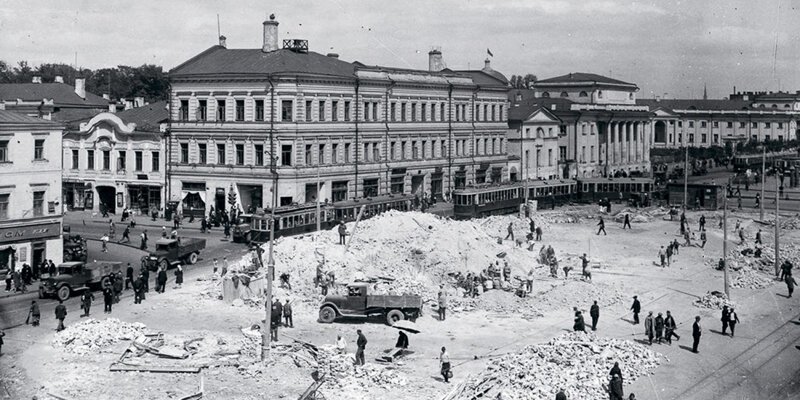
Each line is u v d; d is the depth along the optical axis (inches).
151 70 7815.0
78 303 2309.3
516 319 2187.5
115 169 4288.9
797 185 6235.2
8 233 2591.0
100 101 5880.9
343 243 2647.6
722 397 1577.3
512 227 3727.9
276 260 2512.3
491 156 5487.2
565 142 6250.0
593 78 6811.0
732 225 4180.6
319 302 2287.2
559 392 1412.4
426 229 2704.2
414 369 1717.5
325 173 4133.9
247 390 1553.9
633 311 2176.4
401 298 2110.0
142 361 1705.2
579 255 3243.1
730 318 2069.4
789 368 1770.4
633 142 6998.0
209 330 1998.0
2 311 2192.4
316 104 4084.6
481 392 1528.1
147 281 2420.0
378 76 4500.5
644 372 1715.1
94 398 1493.6
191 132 4116.6
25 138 2650.1
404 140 4719.5
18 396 1494.8
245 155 3996.1
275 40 4259.4
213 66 4128.9
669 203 5054.1
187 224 3909.9
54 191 2743.6
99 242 3331.7
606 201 4840.1
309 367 1701.5
